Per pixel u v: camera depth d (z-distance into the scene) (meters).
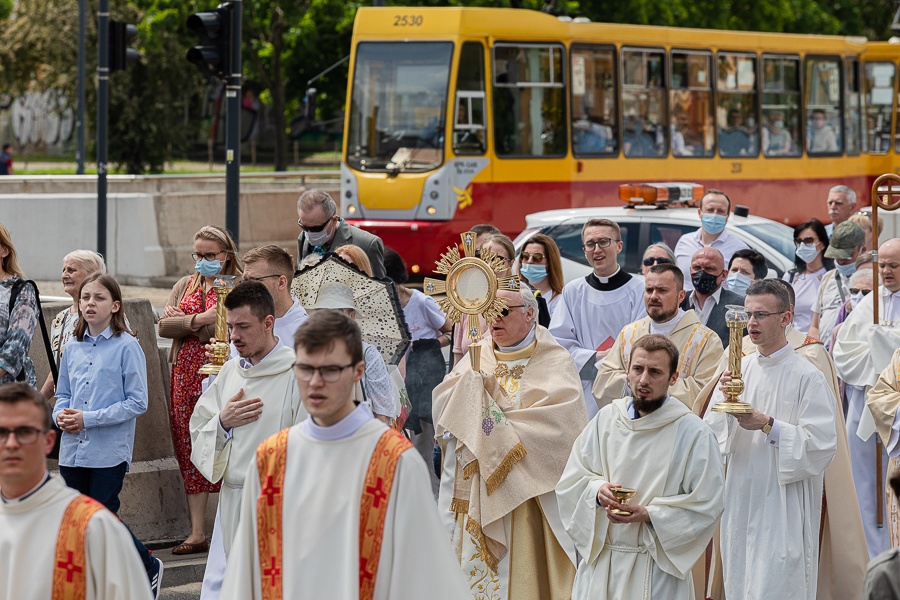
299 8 78.56
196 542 18.53
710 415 15.45
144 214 40.88
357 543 9.77
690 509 12.81
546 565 14.55
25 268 40.88
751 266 20.31
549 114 41.94
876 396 16.73
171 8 77.00
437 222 40.06
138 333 19.69
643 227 29.03
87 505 9.41
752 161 48.69
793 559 14.98
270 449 10.11
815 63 51.50
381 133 40.75
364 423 10.00
